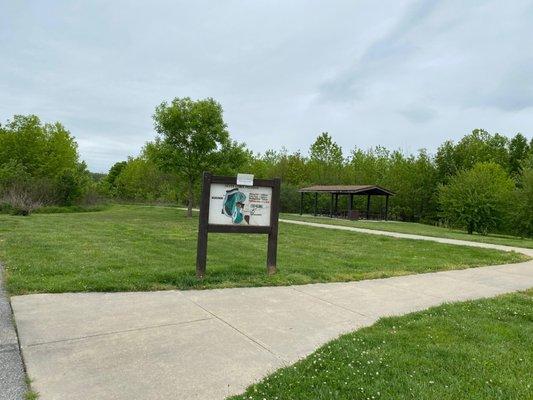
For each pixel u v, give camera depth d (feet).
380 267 30.48
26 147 136.56
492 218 89.30
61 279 21.62
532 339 15.52
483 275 29.86
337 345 14.10
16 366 11.92
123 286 20.84
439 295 22.82
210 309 18.10
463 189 93.76
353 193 116.37
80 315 16.53
